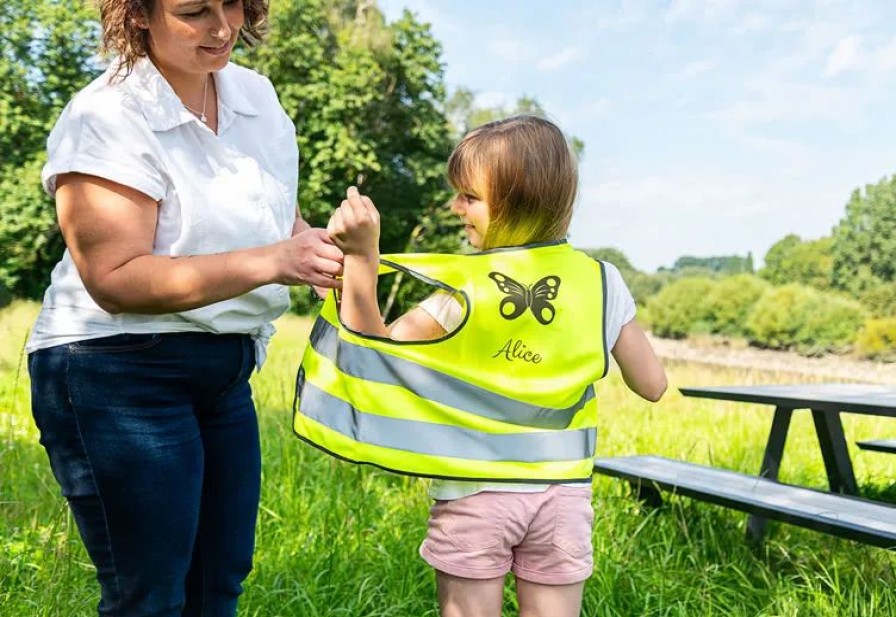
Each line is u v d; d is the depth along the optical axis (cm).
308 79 2698
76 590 297
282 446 469
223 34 185
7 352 759
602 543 350
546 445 206
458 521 208
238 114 205
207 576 220
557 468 206
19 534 356
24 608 287
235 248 193
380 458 200
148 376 189
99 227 175
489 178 218
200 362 195
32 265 2292
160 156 182
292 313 2075
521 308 205
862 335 1845
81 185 176
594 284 216
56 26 2342
